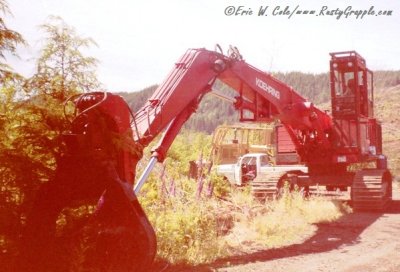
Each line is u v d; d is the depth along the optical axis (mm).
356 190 11781
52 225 5363
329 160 12852
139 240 5074
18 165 5488
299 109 11562
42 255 5270
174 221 7535
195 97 7949
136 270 5086
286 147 14414
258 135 21828
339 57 12602
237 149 20172
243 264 6434
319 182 13203
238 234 8391
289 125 12750
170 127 7578
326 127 13039
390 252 7188
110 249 5105
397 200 15000
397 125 53750
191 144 24406
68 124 5984
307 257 6887
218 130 20031
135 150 5871
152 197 9305
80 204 5938
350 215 11188
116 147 5680
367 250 7359
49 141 5812
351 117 12570
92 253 5273
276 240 8102
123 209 5207
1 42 5352
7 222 5336
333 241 8094
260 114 10797
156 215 8062
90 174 5348
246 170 17609
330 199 13977
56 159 5797
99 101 5641
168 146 7348
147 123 7004
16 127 5883
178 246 6789
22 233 5449
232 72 9422
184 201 9617
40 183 5707
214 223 8547
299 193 12008
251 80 10008
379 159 14430
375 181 11750
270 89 10680
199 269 6133
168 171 12078
